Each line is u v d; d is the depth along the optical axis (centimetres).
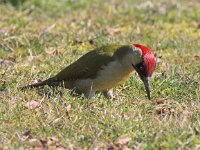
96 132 1429
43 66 1936
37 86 1722
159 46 2244
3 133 1418
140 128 1458
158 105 1647
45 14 2706
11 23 2447
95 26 2500
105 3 2944
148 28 2506
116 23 2570
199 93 1742
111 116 1521
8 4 2767
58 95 1652
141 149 1359
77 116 1516
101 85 1691
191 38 2397
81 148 1366
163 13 2770
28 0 2831
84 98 1672
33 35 2248
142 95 1738
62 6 2836
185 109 1619
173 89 1773
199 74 1903
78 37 2289
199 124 1476
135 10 2831
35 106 1588
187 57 2123
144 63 1633
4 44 2147
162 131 1424
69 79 1717
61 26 2492
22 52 2116
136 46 1652
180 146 1357
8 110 1543
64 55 2047
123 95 1731
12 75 1825
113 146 1370
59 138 1414
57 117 1511
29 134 1423
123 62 1653
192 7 2972
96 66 1675
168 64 2002
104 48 1703
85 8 2850
